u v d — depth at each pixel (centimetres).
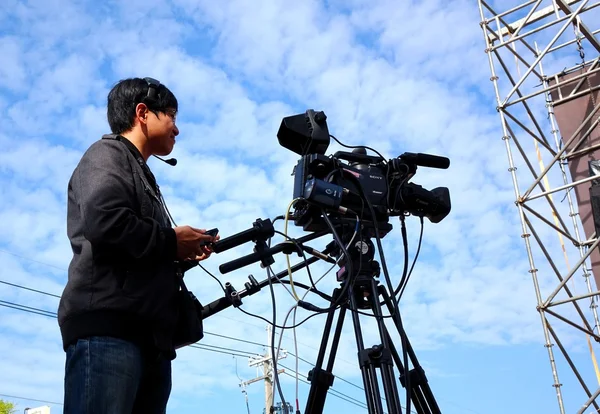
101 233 183
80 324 184
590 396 649
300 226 248
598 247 677
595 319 664
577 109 731
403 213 258
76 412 178
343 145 264
